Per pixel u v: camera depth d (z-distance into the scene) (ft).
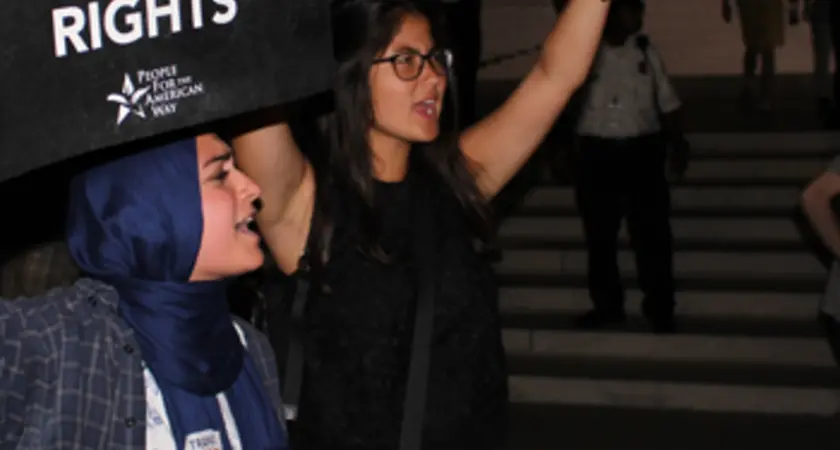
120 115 6.63
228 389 8.65
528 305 33.06
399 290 10.19
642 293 32.27
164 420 8.16
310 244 10.23
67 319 7.87
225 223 8.18
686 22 61.26
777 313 31.99
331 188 10.21
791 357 29.99
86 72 6.53
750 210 36.11
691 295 32.32
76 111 6.51
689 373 29.35
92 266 8.06
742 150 38.37
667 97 28.35
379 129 10.11
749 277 33.83
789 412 28.19
